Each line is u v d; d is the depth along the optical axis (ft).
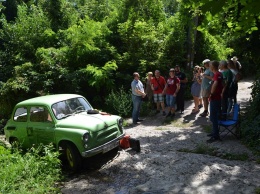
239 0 10.71
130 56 51.11
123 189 18.06
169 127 32.65
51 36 54.24
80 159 21.52
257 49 38.19
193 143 25.85
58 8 59.21
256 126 24.93
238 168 19.51
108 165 22.21
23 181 19.03
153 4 61.00
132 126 35.17
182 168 20.07
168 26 57.31
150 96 41.93
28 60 52.16
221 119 25.63
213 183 17.57
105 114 24.93
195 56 58.95
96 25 52.03
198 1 10.55
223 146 23.89
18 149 24.86
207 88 34.17
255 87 30.76
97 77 45.32
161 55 50.70
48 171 20.33
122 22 56.85
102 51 51.47
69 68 49.34
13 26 55.93
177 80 36.11
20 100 45.29
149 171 20.31
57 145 22.13
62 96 25.72
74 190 18.62
